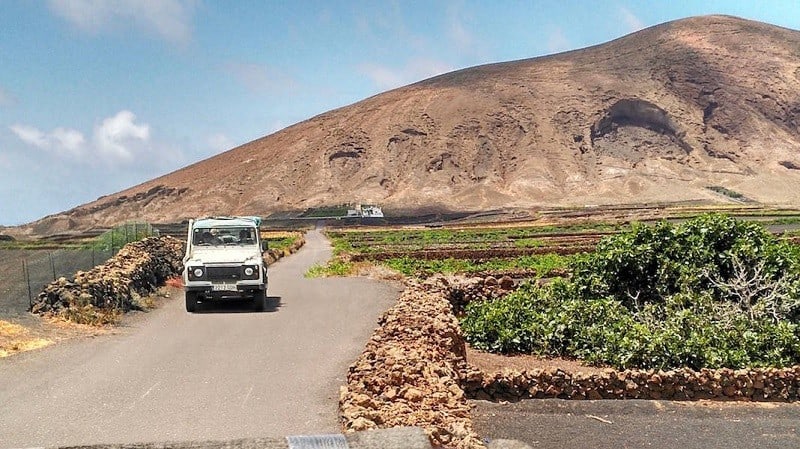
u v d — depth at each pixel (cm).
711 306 1714
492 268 3844
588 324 1688
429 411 969
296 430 998
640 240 2003
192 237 2222
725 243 1911
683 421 1178
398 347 1253
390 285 2777
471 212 16700
